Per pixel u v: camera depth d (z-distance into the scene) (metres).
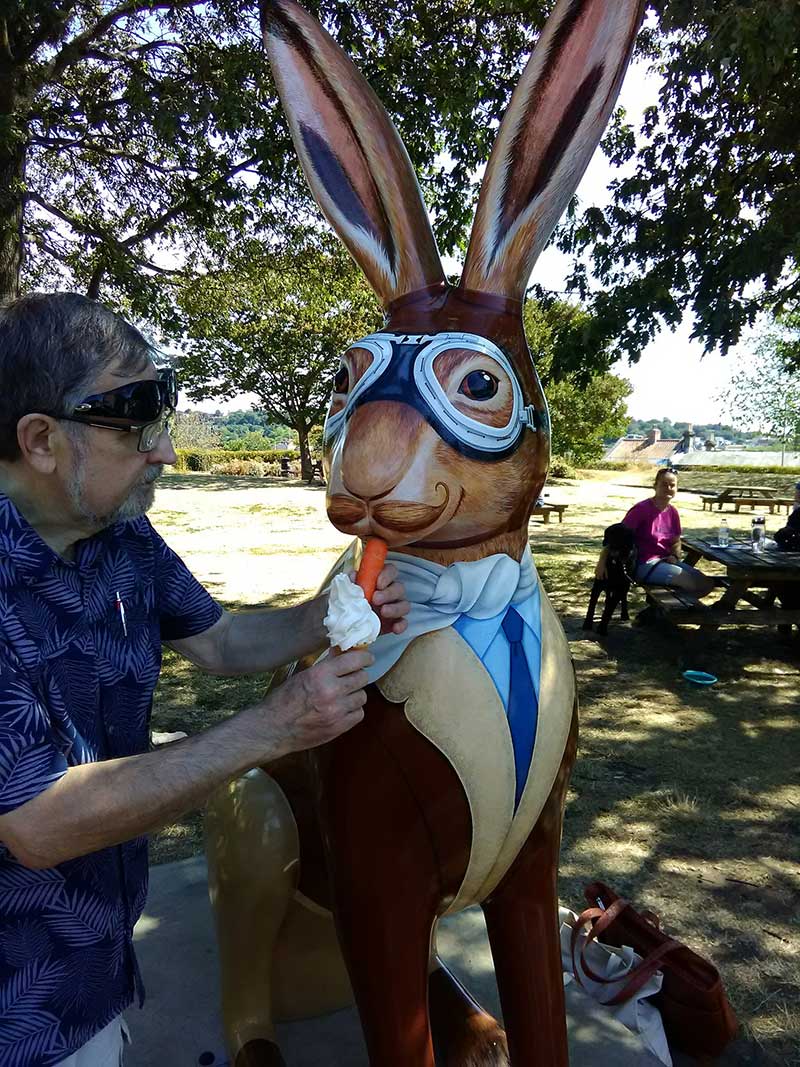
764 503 16.50
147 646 1.25
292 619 1.48
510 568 1.33
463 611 1.27
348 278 9.75
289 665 1.70
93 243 7.11
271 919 1.63
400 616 1.24
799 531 6.62
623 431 27.47
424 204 1.41
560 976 1.42
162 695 4.73
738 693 4.93
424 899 1.29
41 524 1.12
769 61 4.00
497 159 1.31
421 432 1.16
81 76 7.25
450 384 1.20
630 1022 2.01
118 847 1.19
